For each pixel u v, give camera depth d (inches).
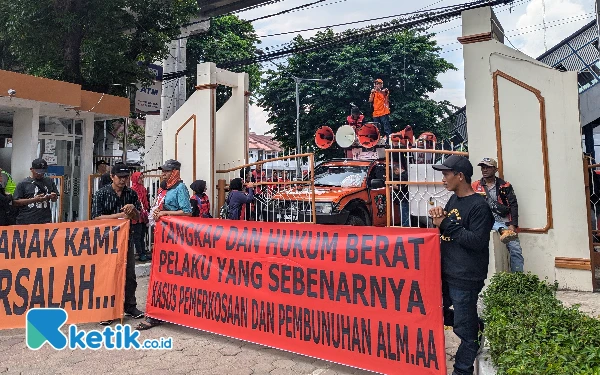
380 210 355.9
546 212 245.0
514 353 106.0
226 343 179.3
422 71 948.6
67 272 195.0
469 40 263.3
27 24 411.2
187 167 387.2
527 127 249.1
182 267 189.8
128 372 153.8
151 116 653.9
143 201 322.3
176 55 699.4
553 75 243.6
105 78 479.2
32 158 383.6
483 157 259.8
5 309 191.9
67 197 446.6
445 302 141.0
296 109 1003.3
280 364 158.9
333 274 151.2
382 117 534.6
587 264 236.2
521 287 163.6
